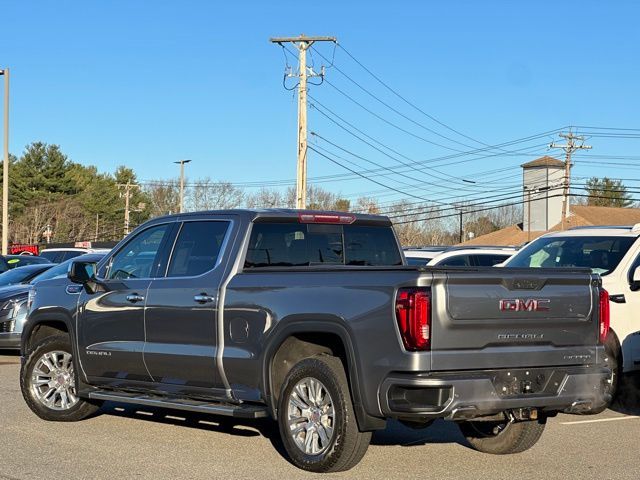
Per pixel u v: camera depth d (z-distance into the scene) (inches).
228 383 305.7
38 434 342.6
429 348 255.4
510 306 268.5
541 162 3164.4
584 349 286.0
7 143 1347.2
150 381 333.7
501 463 299.6
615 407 423.2
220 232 322.3
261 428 355.6
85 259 394.3
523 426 304.7
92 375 354.3
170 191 4249.5
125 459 299.9
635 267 421.7
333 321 273.7
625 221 3161.9
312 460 278.4
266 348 291.7
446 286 258.4
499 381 266.1
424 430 356.8
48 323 378.9
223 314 306.2
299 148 1412.4
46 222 3661.4
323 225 332.2
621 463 301.7
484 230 3983.8
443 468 290.5
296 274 291.0
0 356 605.9
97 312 350.3
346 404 271.1
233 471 283.0
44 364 371.6
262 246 317.1
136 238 352.2
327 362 278.1
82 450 313.9
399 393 258.4
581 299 285.3
